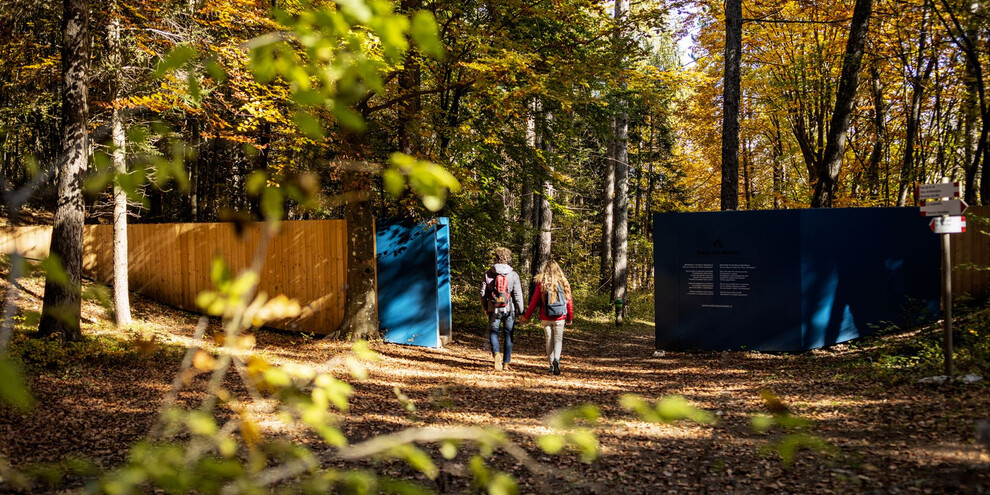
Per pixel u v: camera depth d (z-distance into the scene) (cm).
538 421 611
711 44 1930
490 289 967
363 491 117
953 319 980
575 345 1374
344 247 1239
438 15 988
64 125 858
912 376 689
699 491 423
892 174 1877
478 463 120
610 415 639
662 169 3142
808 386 738
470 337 1402
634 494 422
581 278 2862
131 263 1558
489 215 1473
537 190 1514
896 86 1802
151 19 1057
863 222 1090
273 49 100
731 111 1276
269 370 118
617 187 2000
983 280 1148
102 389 691
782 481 425
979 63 906
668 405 97
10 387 74
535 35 1277
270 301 108
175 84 741
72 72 857
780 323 1052
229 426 121
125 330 1065
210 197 2016
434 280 1191
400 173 100
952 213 652
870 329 1092
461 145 1120
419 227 1196
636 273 3431
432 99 1370
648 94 1517
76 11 848
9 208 85
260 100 902
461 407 682
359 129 103
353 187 1029
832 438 506
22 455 466
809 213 1044
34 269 80
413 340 1198
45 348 795
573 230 3159
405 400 237
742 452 498
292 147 951
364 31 668
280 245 1306
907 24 1439
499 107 1054
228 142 1070
